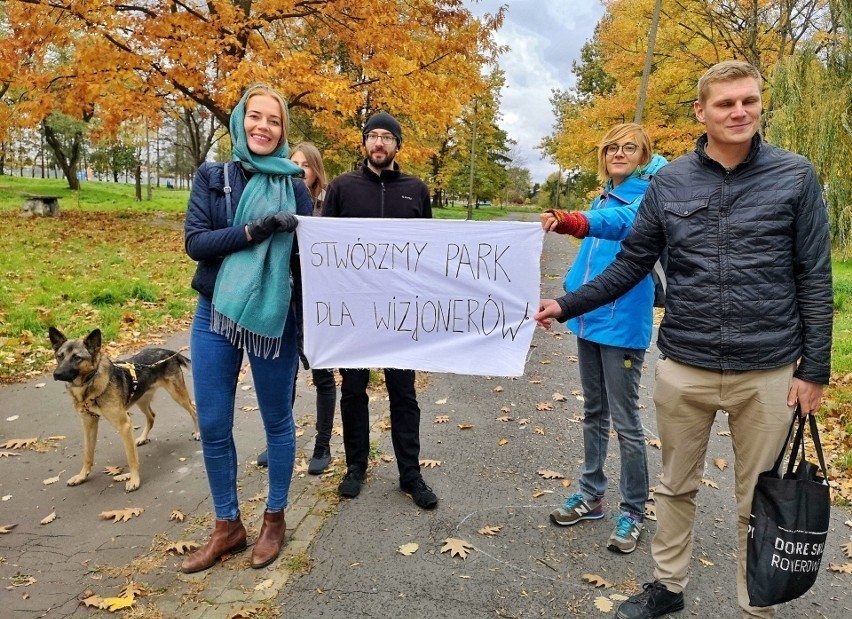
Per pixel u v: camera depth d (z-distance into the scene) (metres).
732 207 2.14
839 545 3.15
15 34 12.29
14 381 5.43
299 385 5.58
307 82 12.02
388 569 2.79
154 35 12.52
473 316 3.03
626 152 2.93
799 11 13.64
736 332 2.15
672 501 2.48
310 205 3.06
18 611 2.50
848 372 6.21
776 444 2.18
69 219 17.00
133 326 7.23
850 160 8.63
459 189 48.78
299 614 2.48
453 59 14.46
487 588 2.67
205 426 2.73
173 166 62.81
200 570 2.77
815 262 2.08
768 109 12.35
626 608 2.48
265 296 2.61
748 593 2.13
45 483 3.67
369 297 3.05
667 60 17.17
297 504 3.38
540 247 2.92
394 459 3.98
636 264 2.48
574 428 4.70
